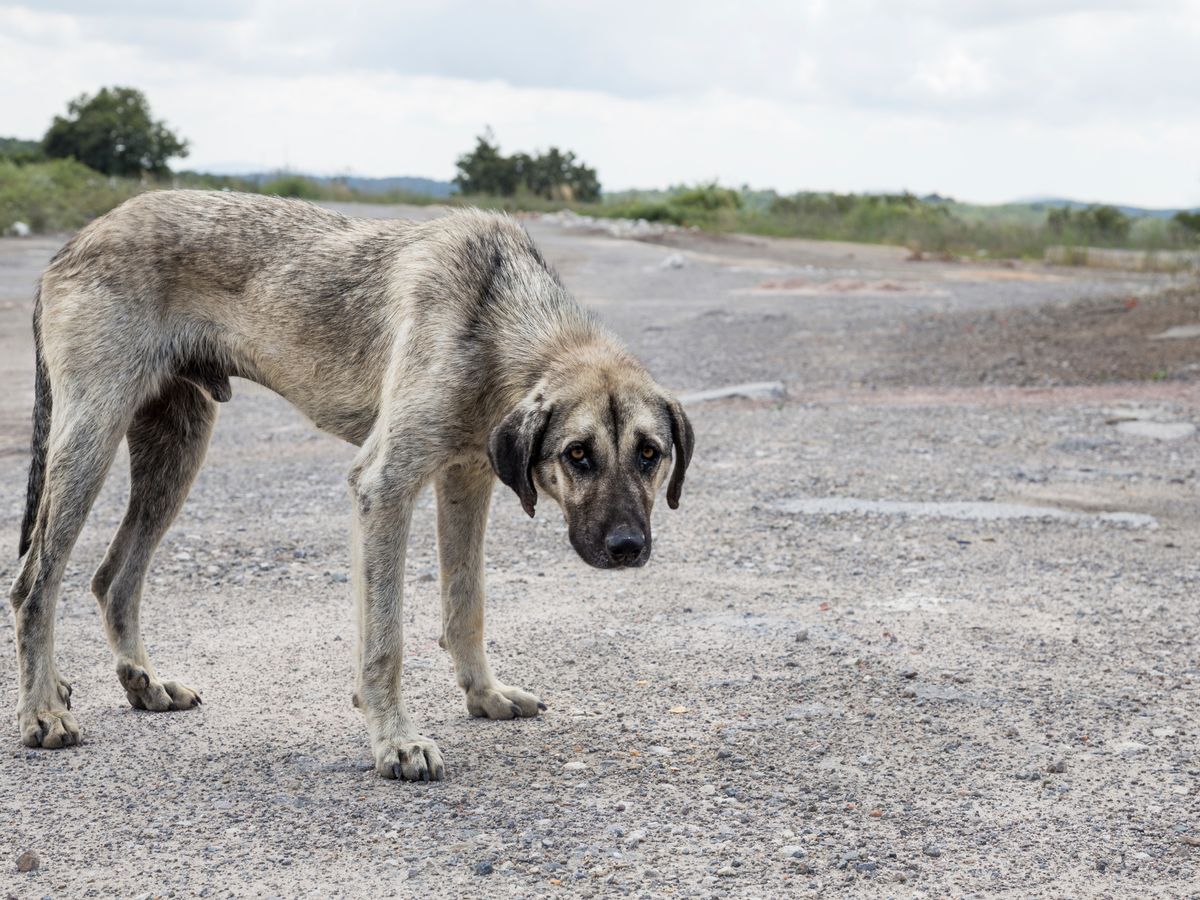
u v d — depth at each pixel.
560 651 5.52
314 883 3.41
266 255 4.89
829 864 3.54
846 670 5.25
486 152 69.31
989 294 25.44
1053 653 5.46
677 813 3.89
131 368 4.78
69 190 40.16
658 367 15.14
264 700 4.92
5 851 3.60
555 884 3.41
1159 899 3.35
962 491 8.62
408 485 4.37
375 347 4.74
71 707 4.86
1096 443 10.24
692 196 58.19
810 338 17.89
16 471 9.20
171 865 3.51
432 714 4.87
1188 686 5.05
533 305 4.67
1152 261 33.41
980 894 3.37
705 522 7.80
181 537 7.33
